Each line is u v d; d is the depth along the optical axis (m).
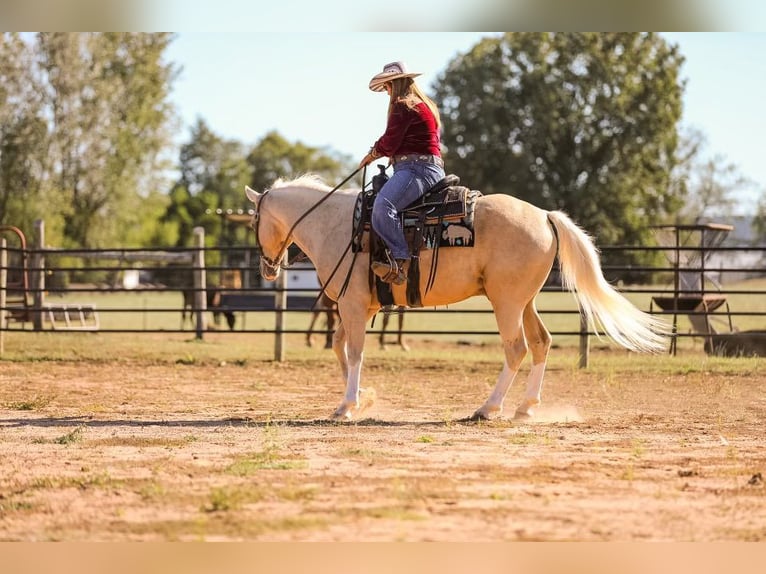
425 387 14.26
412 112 9.84
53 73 57.88
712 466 7.65
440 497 6.51
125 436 9.30
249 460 7.88
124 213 62.06
